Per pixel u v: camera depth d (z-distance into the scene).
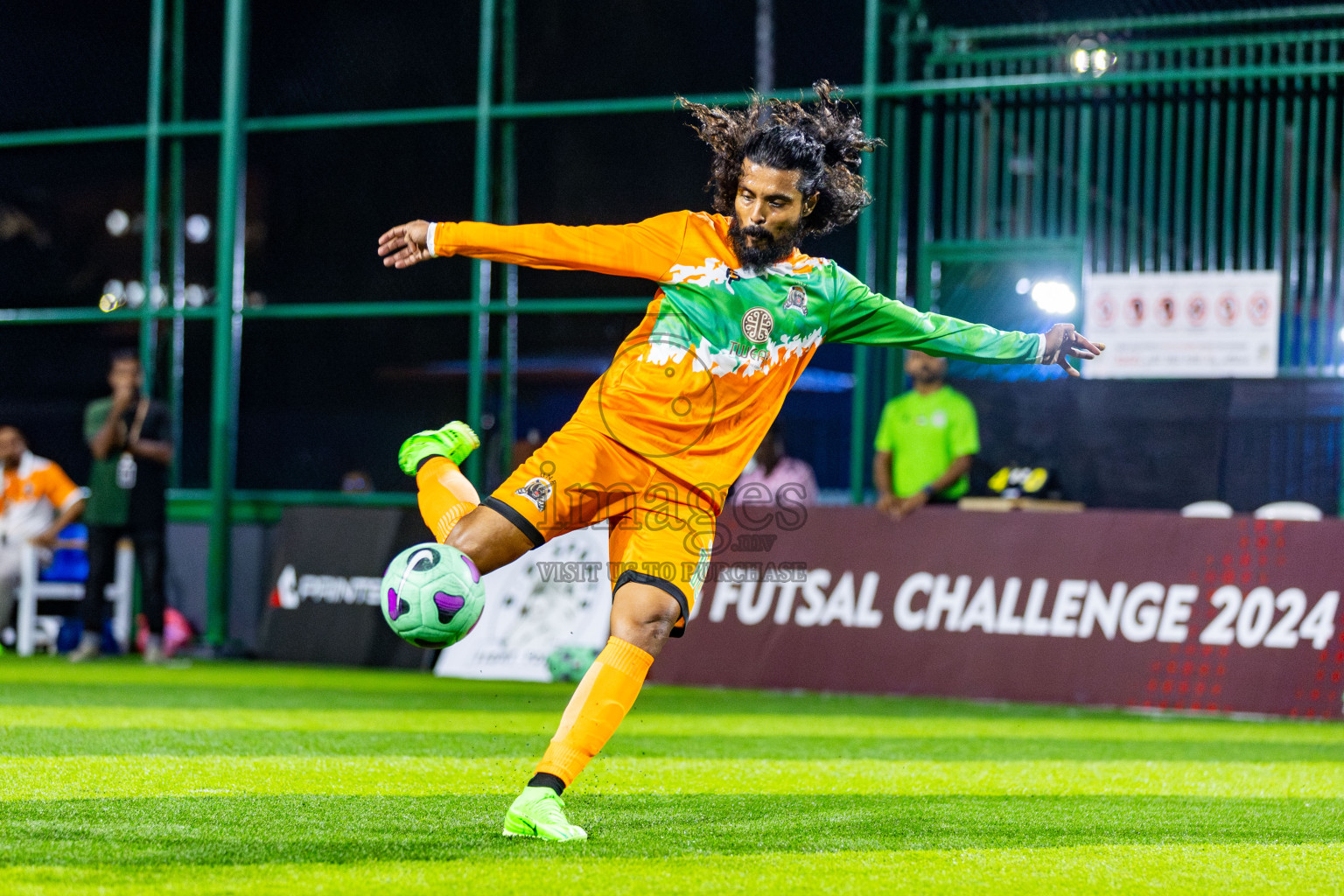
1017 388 15.86
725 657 14.57
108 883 4.60
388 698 12.67
